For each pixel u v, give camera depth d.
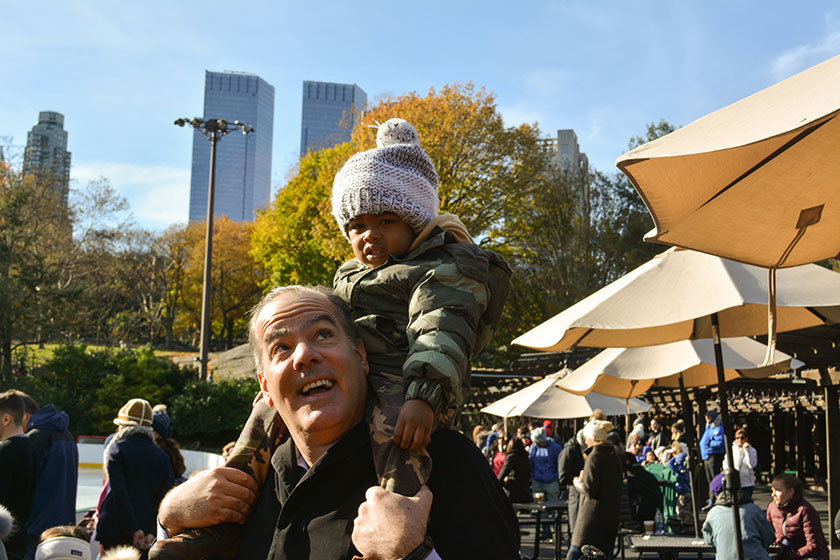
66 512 5.34
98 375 30.05
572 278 35.06
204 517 1.60
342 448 1.53
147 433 5.66
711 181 2.41
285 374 1.52
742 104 2.10
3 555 3.93
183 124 29.91
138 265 63.59
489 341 1.76
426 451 1.52
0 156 35.88
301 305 1.57
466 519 1.50
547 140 35.19
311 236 47.09
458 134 32.91
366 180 1.71
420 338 1.49
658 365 7.61
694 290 4.57
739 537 5.11
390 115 33.56
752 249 2.90
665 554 7.36
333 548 1.47
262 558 1.58
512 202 33.50
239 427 30.41
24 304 33.34
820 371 11.15
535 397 12.73
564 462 10.44
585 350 18.61
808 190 2.50
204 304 30.73
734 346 7.70
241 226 70.75
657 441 18.00
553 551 11.54
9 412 5.20
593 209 36.78
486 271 1.60
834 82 1.82
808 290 4.41
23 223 34.47
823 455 18.97
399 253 1.71
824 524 12.77
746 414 22.33
